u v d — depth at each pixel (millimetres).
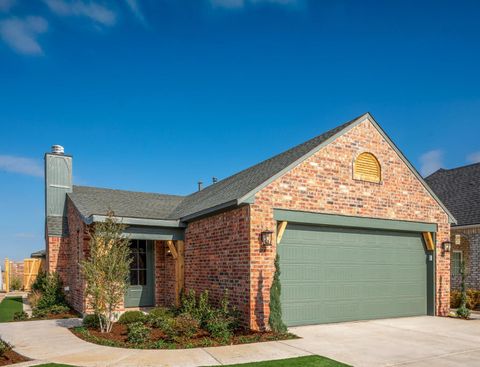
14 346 8031
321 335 9508
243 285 9961
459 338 9414
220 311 9672
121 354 7418
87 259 12203
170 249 13156
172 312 11336
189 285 12734
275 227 10266
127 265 10094
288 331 9898
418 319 12312
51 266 16047
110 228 10086
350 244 11875
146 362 6855
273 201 10312
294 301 10711
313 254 11148
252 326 9602
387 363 7129
